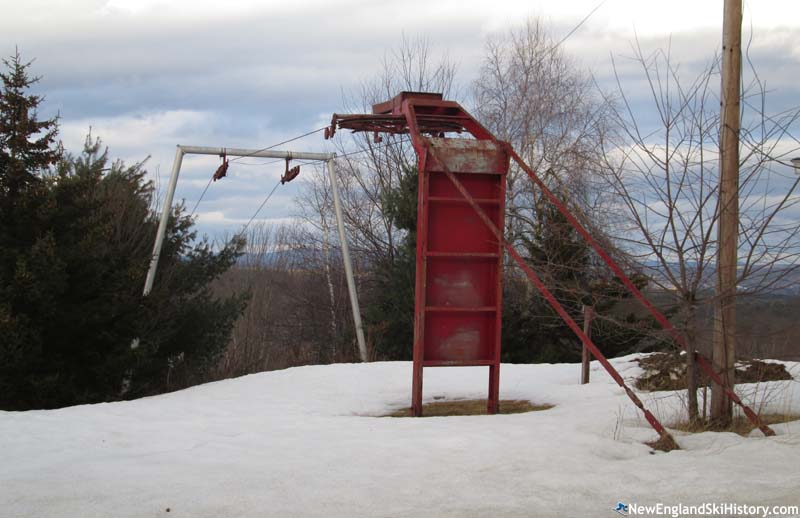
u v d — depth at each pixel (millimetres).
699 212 9148
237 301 29938
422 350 11352
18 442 8883
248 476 6941
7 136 20562
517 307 28297
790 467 7043
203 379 28750
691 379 9438
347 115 13781
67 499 6258
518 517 5859
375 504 6180
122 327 20562
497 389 11602
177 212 30203
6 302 17891
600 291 13516
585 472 7023
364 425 9695
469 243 11688
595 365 15805
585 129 28469
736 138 9078
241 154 26391
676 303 9680
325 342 40375
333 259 43094
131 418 10781
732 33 9164
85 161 29094
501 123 32969
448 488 6586
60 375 19125
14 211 19812
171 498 6281
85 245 19969
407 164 38094
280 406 12164
